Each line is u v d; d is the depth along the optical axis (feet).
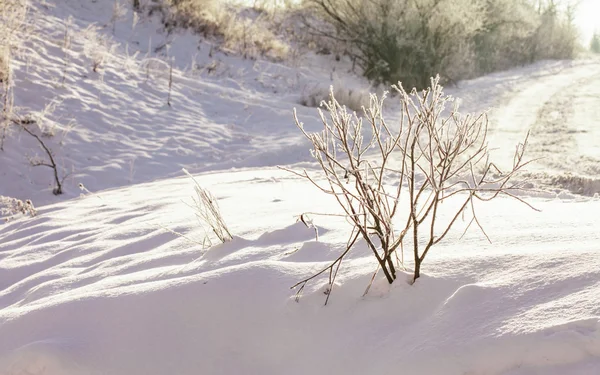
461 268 7.83
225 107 48.60
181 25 62.49
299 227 11.32
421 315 7.18
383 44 71.92
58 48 45.80
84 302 9.20
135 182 33.01
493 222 10.81
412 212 7.89
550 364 5.78
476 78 86.33
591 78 86.02
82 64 45.32
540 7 140.15
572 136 38.78
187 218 15.53
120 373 7.80
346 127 8.20
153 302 8.74
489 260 7.86
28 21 47.75
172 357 7.85
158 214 17.83
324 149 8.25
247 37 67.41
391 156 32.71
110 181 32.68
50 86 40.14
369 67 73.87
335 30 80.64
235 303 8.32
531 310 6.41
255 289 8.50
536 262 7.41
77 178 32.24
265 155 38.01
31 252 15.28
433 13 73.20
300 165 32.19
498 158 31.32
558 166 29.45
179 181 28.48
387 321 7.29
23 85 38.86
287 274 8.72
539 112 51.29
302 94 55.83
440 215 12.43
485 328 6.42
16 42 42.11
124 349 8.13
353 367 6.86
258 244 10.89
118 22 57.77
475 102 59.72
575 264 7.04
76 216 20.42
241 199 18.52
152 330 8.30
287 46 72.54
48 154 32.94
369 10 74.13
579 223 10.01
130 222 17.20
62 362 7.99
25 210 23.61
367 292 7.89
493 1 92.68
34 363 8.06
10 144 33.24
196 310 8.39
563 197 19.60
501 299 6.79
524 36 102.47
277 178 25.55
